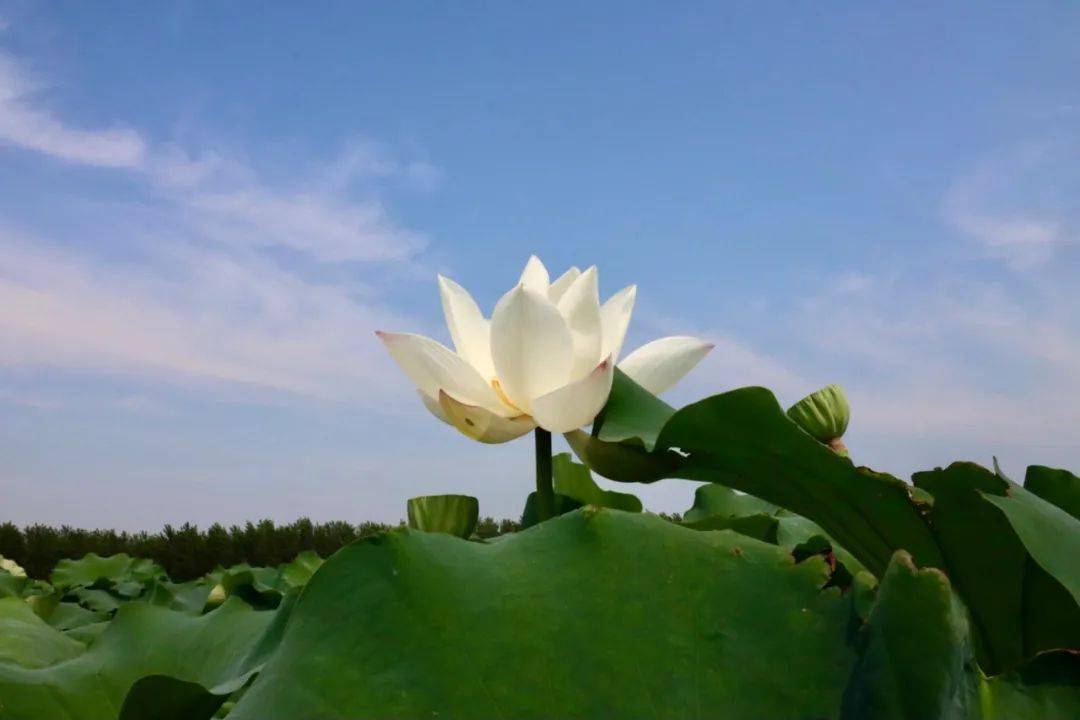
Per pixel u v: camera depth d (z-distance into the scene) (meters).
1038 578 0.65
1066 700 0.47
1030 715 0.46
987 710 0.46
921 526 0.67
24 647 0.87
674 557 0.56
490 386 0.87
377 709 0.50
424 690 0.50
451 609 0.53
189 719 0.60
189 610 1.52
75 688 0.73
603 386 0.80
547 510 0.87
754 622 0.52
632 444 0.78
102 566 2.45
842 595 0.52
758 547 0.56
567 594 0.54
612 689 0.50
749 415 0.67
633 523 0.57
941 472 0.64
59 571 2.39
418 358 0.86
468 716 0.49
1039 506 0.61
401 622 0.53
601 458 0.81
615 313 0.90
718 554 0.55
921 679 0.45
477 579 0.55
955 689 0.45
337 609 0.54
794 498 0.73
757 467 0.71
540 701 0.50
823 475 0.68
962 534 0.66
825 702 0.48
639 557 0.56
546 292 0.92
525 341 0.84
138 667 0.75
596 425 0.82
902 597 0.47
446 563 0.56
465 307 0.93
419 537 0.57
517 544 0.57
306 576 1.71
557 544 0.57
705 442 0.71
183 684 0.57
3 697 0.70
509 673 0.51
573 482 1.16
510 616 0.53
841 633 0.51
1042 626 0.66
